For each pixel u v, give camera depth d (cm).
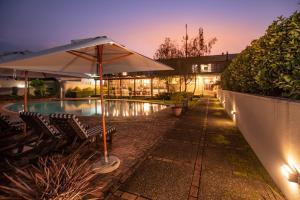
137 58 396
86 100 2412
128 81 3070
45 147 389
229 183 295
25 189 171
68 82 2745
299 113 223
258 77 411
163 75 2412
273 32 336
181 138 557
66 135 434
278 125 288
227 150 450
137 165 363
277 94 384
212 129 675
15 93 2269
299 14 264
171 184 292
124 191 273
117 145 491
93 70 498
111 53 376
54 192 171
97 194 264
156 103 1836
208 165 363
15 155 354
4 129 495
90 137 427
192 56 1922
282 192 270
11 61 272
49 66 399
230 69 960
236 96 729
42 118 425
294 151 237
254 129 437
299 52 254
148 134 605
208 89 2777
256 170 343
